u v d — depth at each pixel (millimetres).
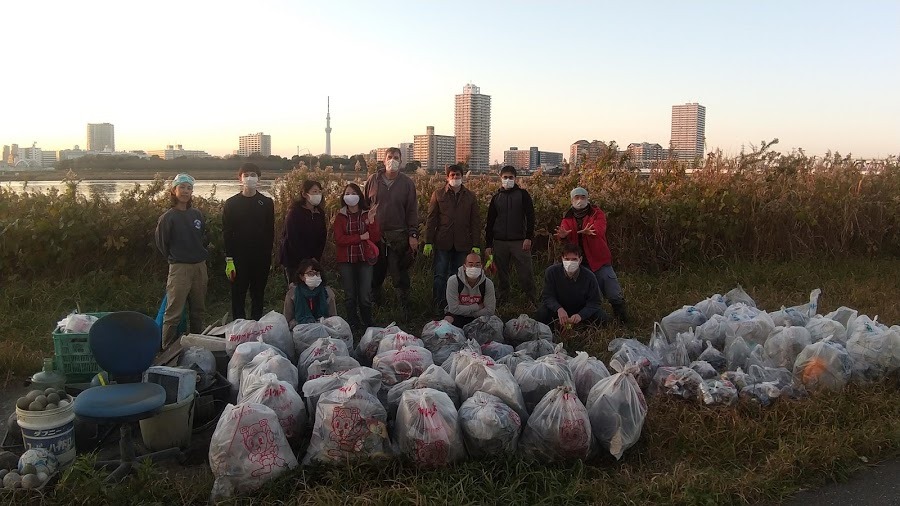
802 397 4883
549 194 10445
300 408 4312
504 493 3627
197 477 3951
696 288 8922
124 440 4043
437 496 3562
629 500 3592
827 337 5570
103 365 3990
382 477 3830
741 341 5703
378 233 7152
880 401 4781
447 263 7859
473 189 10727
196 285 6477
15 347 6195
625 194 10344
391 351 5281
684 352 5680
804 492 3771
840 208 11031
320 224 7160
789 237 10695
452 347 5926
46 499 3582
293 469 3850
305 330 5840
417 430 3920
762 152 11469
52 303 7961
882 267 10352
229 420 3760
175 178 6246
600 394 4270
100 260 9023
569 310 7125
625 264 10047
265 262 7113
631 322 7480
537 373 4738
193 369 5016
